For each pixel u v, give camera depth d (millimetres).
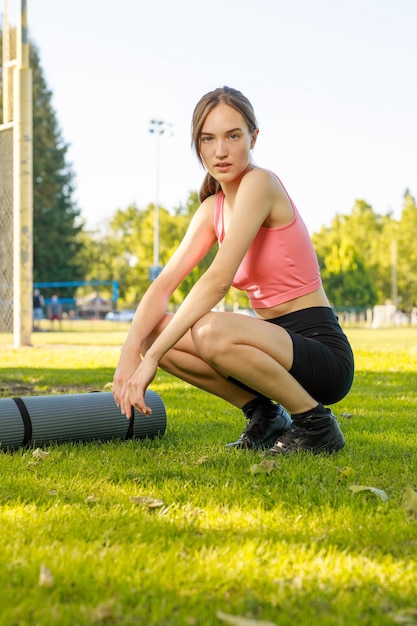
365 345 15023
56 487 2545
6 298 13430
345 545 1960
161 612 1521
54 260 39906
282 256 3078
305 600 1586
